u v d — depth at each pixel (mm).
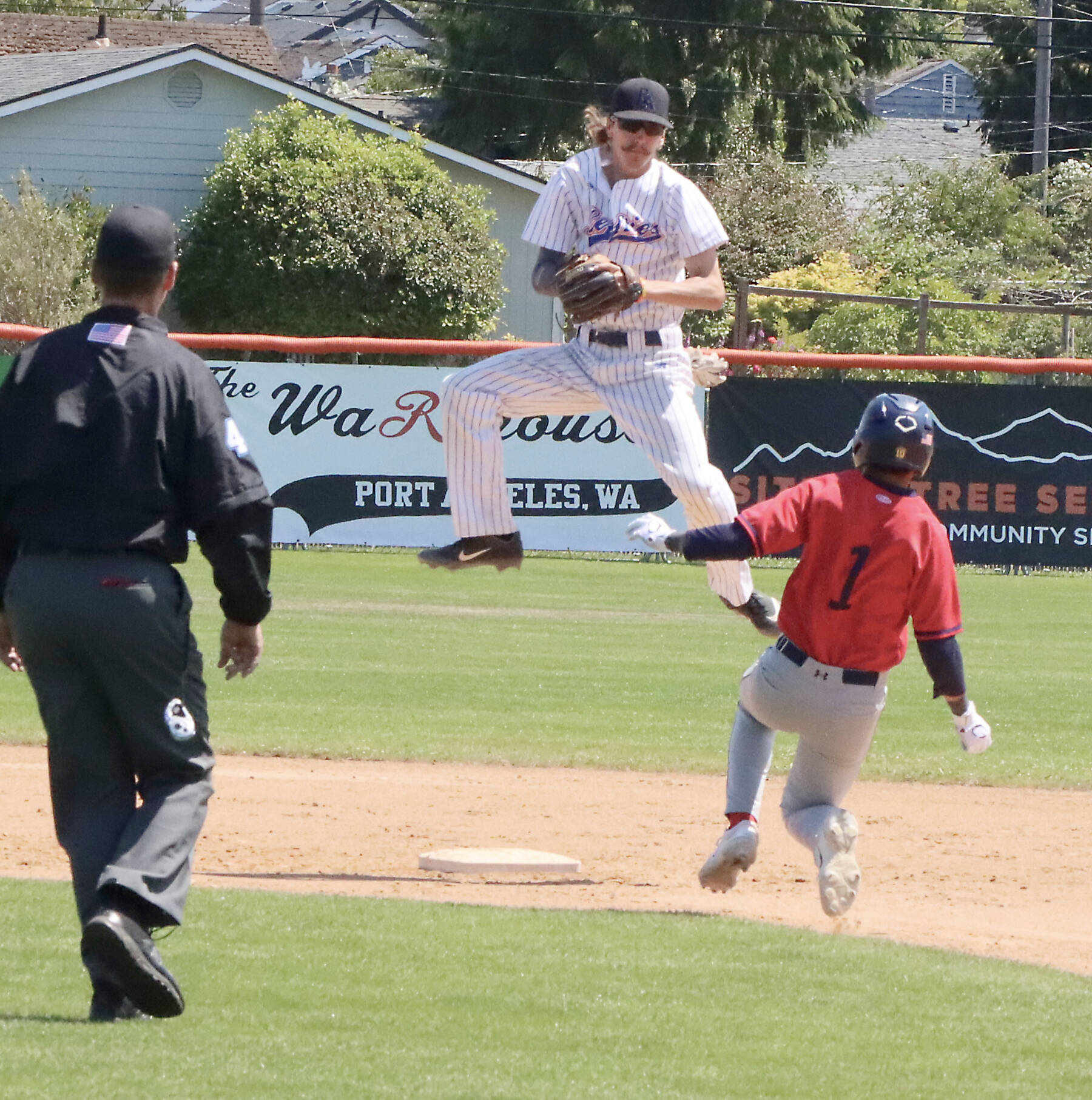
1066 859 26516
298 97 113250
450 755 34031
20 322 96812
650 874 24938
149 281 15820
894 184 147875
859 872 19312
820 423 71250
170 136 111812
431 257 105750
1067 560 73000
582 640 51938
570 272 23594
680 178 24547
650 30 172500
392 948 19250
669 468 24875
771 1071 15133
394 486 71438
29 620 15391
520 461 71750
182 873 15711
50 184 110000
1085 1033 16672
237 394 70438
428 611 57844
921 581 19156
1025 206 146875
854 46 190125
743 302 81812
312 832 27141
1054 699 42938
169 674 15672
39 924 19859
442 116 185125
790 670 19594
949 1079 15094
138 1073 14359
